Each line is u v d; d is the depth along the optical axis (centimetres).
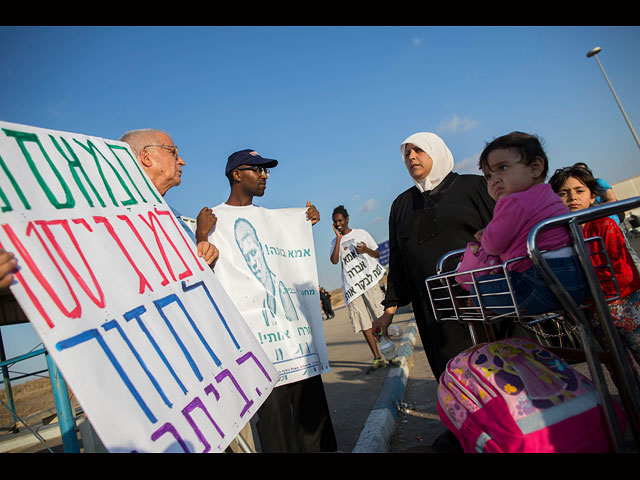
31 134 127
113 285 125
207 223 260
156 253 155
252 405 159
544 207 152
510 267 154
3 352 527
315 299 314
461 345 238
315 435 286
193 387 133
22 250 102
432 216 253
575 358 178
